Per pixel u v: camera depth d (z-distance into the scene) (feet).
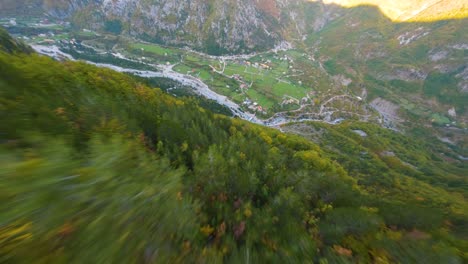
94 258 22.91
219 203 65.46
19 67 99.50
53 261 20.70
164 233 31.89
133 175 36.40
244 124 280.10
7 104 51.83
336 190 107.14
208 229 45.62
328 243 55.62
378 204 104.12
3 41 334.44
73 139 48.67
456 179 366.84
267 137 239.09
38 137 37.76
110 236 25.50
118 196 30.68
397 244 56.70
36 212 23.15
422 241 59.21
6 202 22.56
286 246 48.37
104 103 100.94
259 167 115.75
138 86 220.43
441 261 53.01
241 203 70.85
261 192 88.07
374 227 64.03
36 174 26.25
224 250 42.37
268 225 55.77
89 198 27.81
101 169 33.27
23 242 20.70
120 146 41.01
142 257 26.86
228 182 79.71
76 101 89.51
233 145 137.59
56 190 26.18
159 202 34.94
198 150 115.85
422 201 191.01
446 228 90.07
